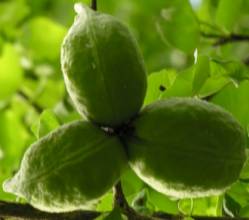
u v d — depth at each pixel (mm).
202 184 551
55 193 549
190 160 547
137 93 558
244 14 1037
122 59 555
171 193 558
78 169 546
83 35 561
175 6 874
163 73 703
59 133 553
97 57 555
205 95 694
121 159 556
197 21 875
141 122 556
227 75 700
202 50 910
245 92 704
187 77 676
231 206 686
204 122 550
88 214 603
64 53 564
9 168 1057
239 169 560
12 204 605
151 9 984
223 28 921
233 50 1088
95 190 550
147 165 553
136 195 717
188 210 707
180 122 549
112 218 581
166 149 549
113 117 558
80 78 558
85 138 551
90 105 559
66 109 1011
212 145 548
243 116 704
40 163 548
